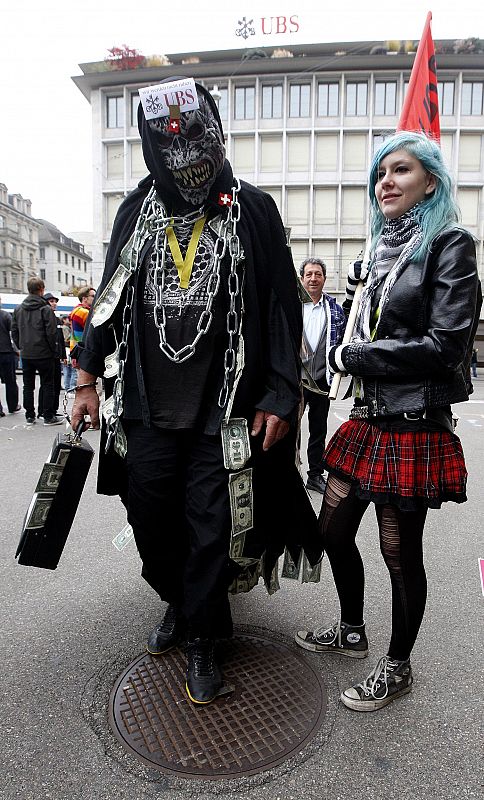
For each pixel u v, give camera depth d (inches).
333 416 339.0
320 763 67.2
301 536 89.7
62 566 122.3
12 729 72.7
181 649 90.5
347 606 87.9
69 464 82.2
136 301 78.8
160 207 79.8
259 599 106.7
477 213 1184.8
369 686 77.7
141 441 80.3
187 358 76.1
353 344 72.7
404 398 69.6
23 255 2908.5
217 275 75.9
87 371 85.0
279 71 1202.0
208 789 63.5
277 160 1226.6
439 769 66.2
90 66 1216.8
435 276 67.4
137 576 117.5
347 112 1201.4
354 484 77.7
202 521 78.0
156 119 72.8
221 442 77.7
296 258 1229.7
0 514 155.8
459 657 88.7
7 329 332.8
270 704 77.6
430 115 121.8
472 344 70.1
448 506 166.7
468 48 1144.2
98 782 64.5
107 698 78.9
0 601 106.3
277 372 79.1
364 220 1216.2
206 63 1200.8
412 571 74.9
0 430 283.3
